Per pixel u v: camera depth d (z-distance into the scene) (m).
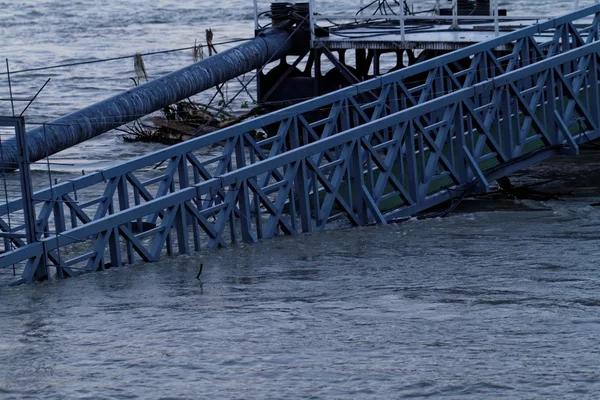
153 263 20.67
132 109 33.53
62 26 113.12
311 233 23.20
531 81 30.89
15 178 35.75
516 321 14.28
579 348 12.84
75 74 69.81
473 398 11.09
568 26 31.66
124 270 20.00
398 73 28.59
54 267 20.41
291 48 40.19
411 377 11.80
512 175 31.42
